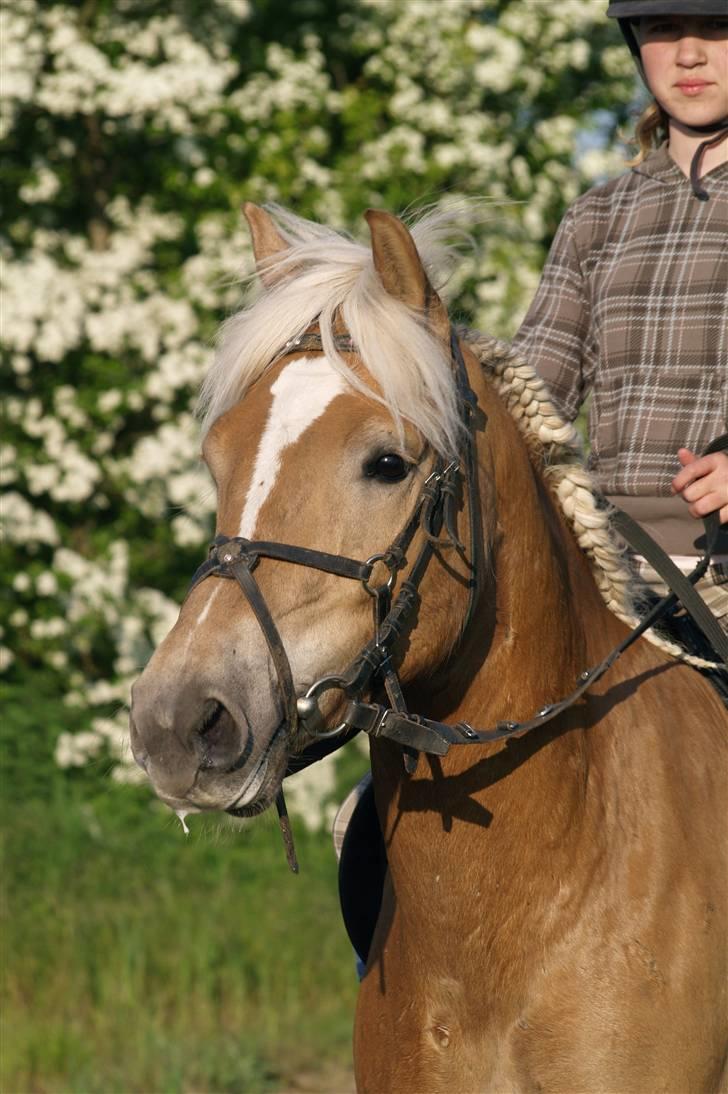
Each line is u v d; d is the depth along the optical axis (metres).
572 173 14.01
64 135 13.51
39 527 12.45
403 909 3.94
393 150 13.23
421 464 3.54
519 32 13.66
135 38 13.16
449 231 4.12
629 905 3.78
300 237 4.15
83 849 11.31
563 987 3.73
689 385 4.55
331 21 14.34
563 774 3.82
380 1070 4.01
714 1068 3.81
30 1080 8.37
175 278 12.96
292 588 3.38
